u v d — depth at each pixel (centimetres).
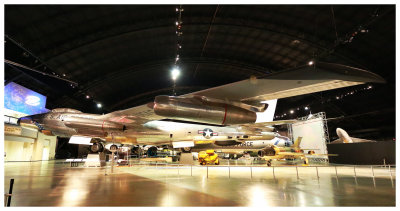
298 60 2653
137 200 507
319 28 2105
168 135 1500
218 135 1666
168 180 831
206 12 2112
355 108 3316
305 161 1806
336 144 1942
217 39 2527
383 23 1827
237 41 2561
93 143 1370
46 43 1916
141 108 1059
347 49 2194
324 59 2434
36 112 2241
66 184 725
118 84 3141
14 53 1838
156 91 3641
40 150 2389
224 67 3116
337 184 749
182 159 1706
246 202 491
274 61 2834
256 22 2178
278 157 1666
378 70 2306
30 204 470
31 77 2066
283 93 380
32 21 1681
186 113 400
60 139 3322
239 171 1230
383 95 2752
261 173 1121
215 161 1658
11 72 1936
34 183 745
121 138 1368
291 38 2217
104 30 2056
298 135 2483
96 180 820
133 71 2836
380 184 755
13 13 1559
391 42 1977
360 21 1881
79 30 1959
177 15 2114
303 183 772
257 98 410
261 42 2528
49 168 1355
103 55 2419
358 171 1245
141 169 1305
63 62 2216
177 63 2873
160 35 2367
